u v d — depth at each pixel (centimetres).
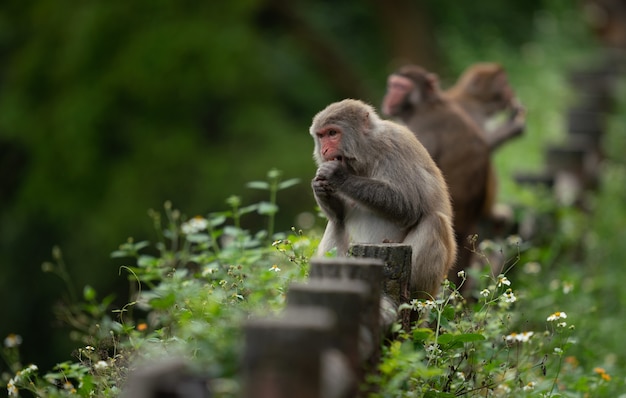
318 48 2844
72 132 2483
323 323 419
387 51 3180
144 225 2338
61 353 2267
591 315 1102
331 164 773
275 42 2953
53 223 2475
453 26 3027
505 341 698
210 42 2558
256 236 867
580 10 3103
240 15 2644
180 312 687
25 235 2470
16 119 2575
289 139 2503
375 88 3080
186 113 2528
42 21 2683
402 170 785
